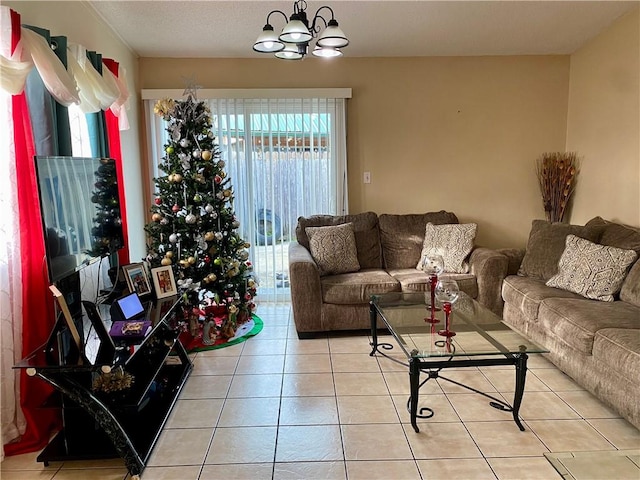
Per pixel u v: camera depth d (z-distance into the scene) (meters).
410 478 2.00
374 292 3.59
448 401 2.65
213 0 3.20
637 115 3.56
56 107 2.46
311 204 4.59
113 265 3.22
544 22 3.71
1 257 2.14
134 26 3.63
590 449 2.19
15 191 2.19
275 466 2.10
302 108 4.48
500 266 3.71
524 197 4.68
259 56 4.39
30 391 2.28
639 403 2.19
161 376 2.89
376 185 4.63
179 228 3.57
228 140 4.47
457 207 4.68
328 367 3.12
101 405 2.00
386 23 3.65
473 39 4.05
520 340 2.43
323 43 2.55
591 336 2.53
